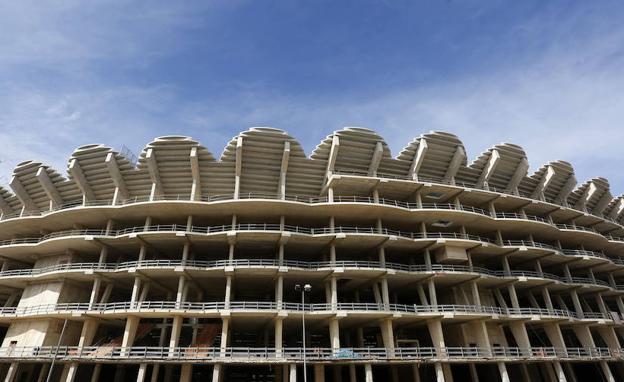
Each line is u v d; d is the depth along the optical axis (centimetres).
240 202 3241
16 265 3919
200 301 3612
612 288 4472
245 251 3575
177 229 3566
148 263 3241
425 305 3309
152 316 3041
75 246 3425
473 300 3572
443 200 3894
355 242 3403
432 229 3897
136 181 3562
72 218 3488
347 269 3138
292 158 3503
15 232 3809
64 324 3197
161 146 3372
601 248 4866
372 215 3534
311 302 3884
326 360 2773
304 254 3688
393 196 3784
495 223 3878
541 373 3853
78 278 3325
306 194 3691
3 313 3272
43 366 3134
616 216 5294
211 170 3478
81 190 3634
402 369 3641
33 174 3725
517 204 4112
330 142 3534
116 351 2902
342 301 3800
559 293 4275
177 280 3338
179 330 2986
